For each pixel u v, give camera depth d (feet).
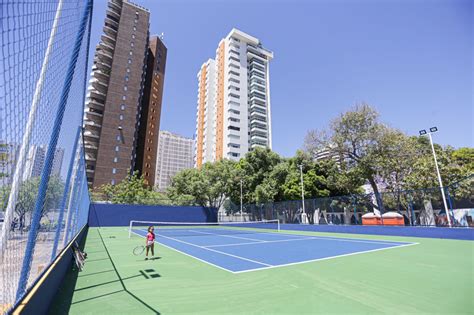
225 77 238.48
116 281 19.30
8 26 5.54
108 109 171.53
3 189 7.00
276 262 26.76
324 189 101.40
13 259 8.61
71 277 20.44
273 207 88.99
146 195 112.47
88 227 84.74
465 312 13.03
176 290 17.01
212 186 114.52
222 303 14.48
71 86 14.26
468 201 68.33
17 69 6.22
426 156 85.20
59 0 9.07
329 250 35.58
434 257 29.22
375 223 61.11
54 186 14.25
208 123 252.21
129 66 186.80
